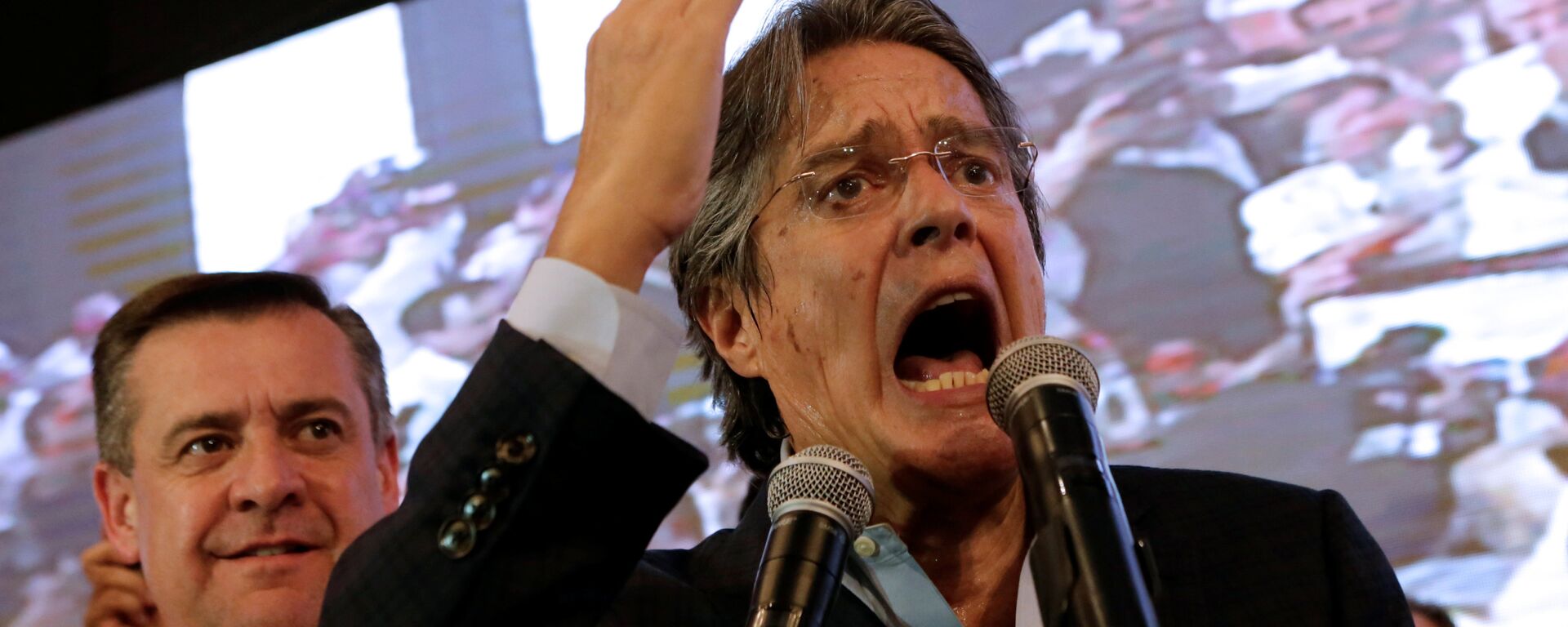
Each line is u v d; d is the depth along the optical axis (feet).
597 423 3.66
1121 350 9.69
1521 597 8.38
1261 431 9.23
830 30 5.00
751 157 4.93
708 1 3.94
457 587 3.60
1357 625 4.35
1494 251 8.91
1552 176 8.86
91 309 12.78
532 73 11.59
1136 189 9.89
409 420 11.28
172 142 12.80
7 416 12.84
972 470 4.41
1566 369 8.57
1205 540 4.54
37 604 12.28
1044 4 10.39
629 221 3.81
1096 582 2.99
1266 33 9.80
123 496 6.39
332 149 12.18
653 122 3.84
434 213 11.67
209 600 5.83
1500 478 8.59
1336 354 9.15
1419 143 9.26
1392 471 8.86
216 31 12.73
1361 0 9.57
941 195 4.59
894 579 4.37
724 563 4.74
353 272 11.85
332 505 6.03
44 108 13.29
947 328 4.91
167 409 6.05
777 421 5.33
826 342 4.68
